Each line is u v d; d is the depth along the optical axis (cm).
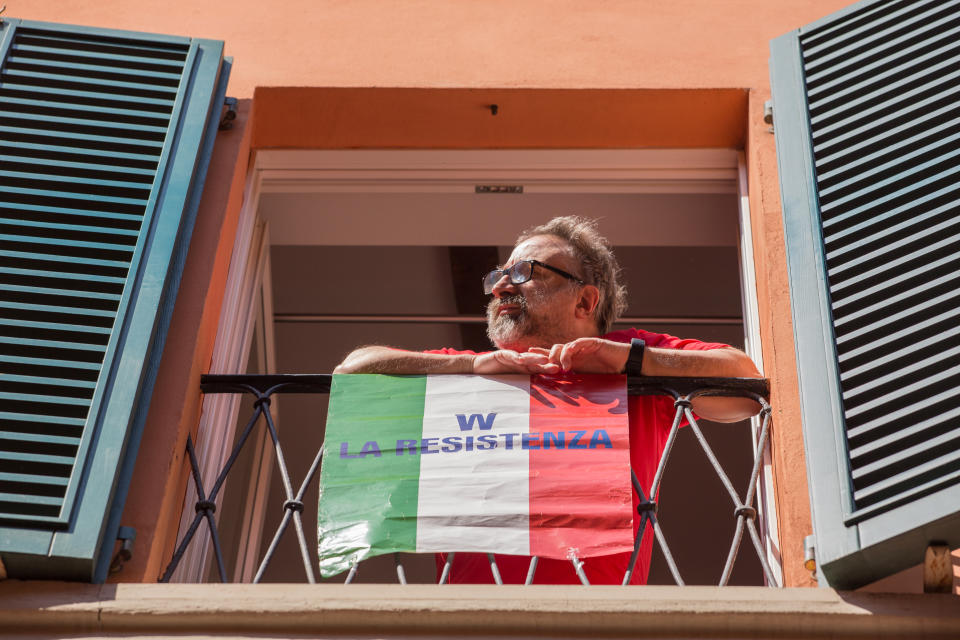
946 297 340
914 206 363
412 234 510
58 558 306
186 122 411
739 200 456
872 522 301
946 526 293
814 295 355
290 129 472
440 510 338
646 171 477
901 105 393
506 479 342
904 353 331
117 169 393
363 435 354
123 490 327
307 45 478
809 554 321
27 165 391
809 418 328
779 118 408
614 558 354
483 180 482
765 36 474
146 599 304
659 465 349
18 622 303
